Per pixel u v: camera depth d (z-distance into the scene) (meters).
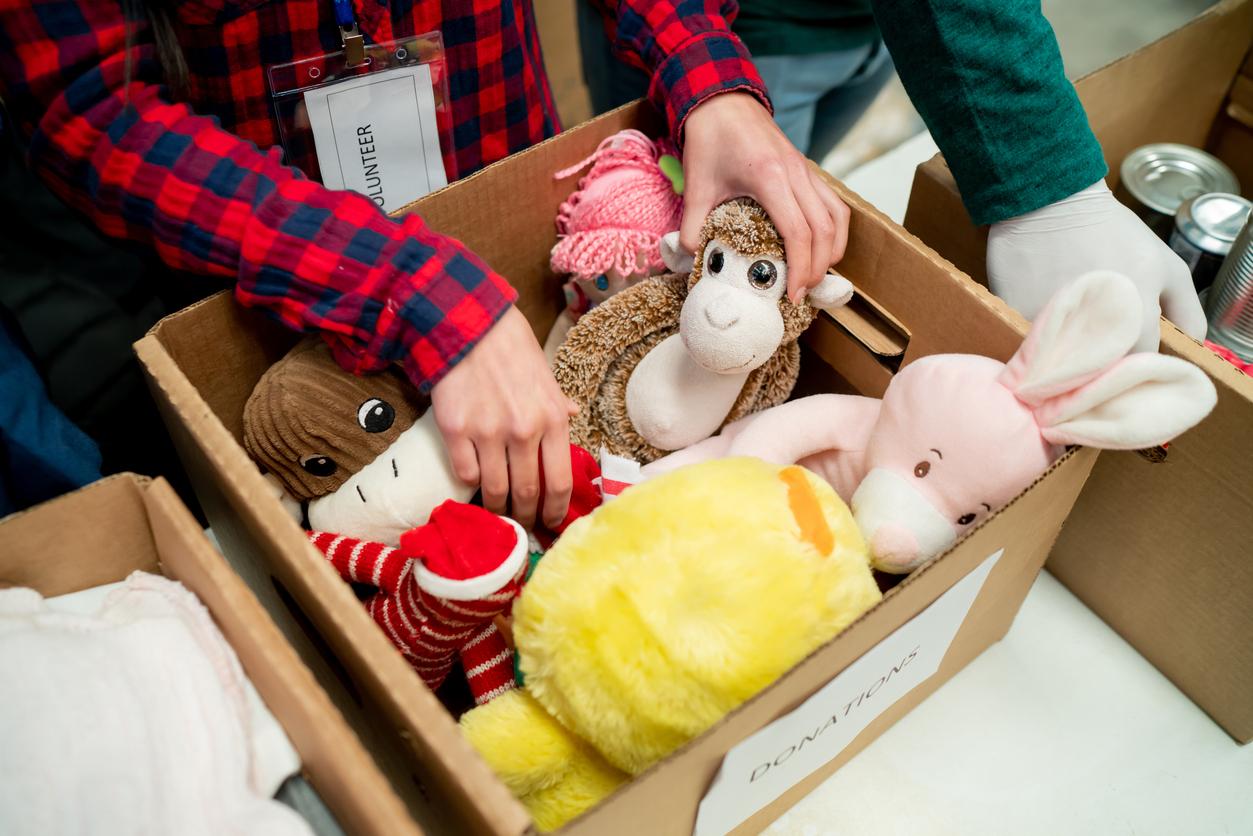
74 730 0.41
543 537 0.69
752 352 0.65
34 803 0.39
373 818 0.38
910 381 0.61
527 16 0.83
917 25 0.69
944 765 0.68
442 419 0.59
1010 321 0.62
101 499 0.50
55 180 0.62
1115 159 1.02
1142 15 1.52
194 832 0.40
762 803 0.58
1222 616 0.66
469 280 0.58
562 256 0.76
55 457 0.58
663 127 0.82
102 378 0.89
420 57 0.71
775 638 0.46
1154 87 0.96
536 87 0.85
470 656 0.59
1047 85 0.69
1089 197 0.72
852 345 0.76
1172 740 0.70
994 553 0.56
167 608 0.49
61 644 0.44
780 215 0.66
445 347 0.58
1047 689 0.72
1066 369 0.54
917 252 0.67
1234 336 0.84
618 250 0.74
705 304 0.64
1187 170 0.98
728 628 0.46
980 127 0.70
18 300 0.87
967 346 0.66
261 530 0.49
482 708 0.53
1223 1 0.95
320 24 0.67
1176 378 0.52
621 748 0.49
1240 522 0.62
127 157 0.58
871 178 1.07
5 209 0.84
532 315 0.86
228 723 0.44
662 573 0.48
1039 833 0.65
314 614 0.49
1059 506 0.60
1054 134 0.70
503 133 0.83
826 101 1.29
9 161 0.81
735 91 0.72
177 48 0.62
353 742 0.39
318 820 0.45
